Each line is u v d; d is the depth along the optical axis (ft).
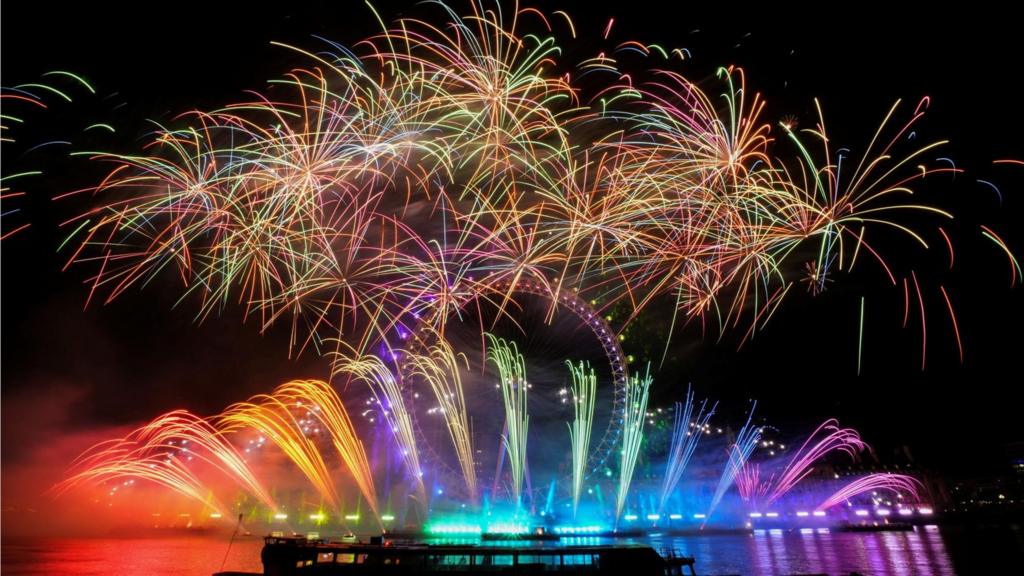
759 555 177.99
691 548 202.49
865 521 309.63
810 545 209.56
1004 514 312.29
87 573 150.10
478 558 122.93
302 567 116.57
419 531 214.48
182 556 194.59
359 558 126.82
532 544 150.00
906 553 176.14
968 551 176.96
